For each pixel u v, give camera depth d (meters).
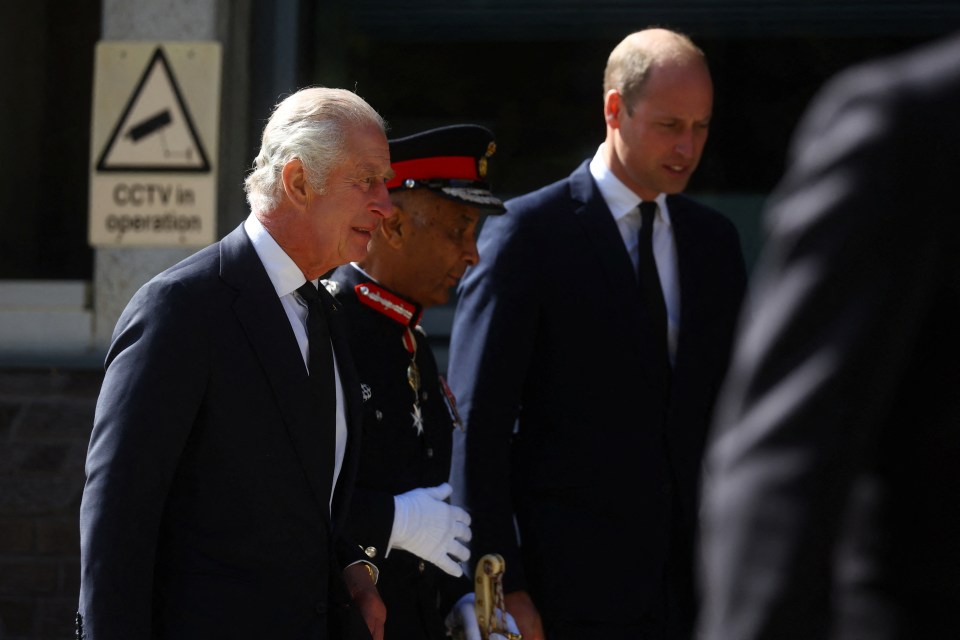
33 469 16.67
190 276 8.89
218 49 17.11
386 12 17.80
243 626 8.66
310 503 8.96
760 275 17.20
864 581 4.79
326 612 8.99
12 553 16.44
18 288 17.69
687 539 11.96
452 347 12.10
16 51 18.97
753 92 17.34
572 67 17.58
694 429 12.12
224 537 8.78
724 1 17.39
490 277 11.93
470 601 11.27
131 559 8.27
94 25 18.92
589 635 11.66
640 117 11.88
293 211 9.14
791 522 4.37
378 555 10.10
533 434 12.12
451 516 10.45
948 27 17.06
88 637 8.16
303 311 9.33
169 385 8.52
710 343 12.27
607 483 11.80
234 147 17.34
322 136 9.05
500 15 17.69
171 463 8.52
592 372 11.91
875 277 4.48
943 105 4.58
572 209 12.20
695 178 17.38
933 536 4.73
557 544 11.79
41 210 18.78
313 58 17.75
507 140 17.62
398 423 10.64
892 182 4.51
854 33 17.20
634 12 17.48
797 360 4.51
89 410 17.03
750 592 4.36
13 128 18.94
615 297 11.99
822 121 4.73
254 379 8.84
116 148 17.20
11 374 17.31
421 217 10.96
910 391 4.77
